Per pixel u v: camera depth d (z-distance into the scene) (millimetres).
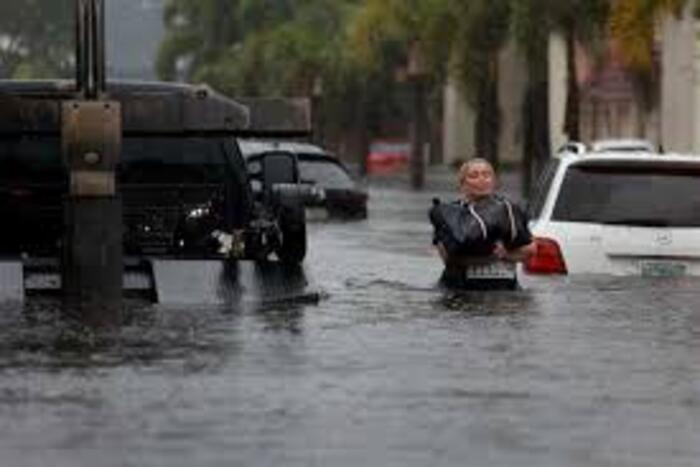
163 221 48156
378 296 44000
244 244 48250
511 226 44250
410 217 108000
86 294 42625
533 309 40469
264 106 46281
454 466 23797
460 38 132625
